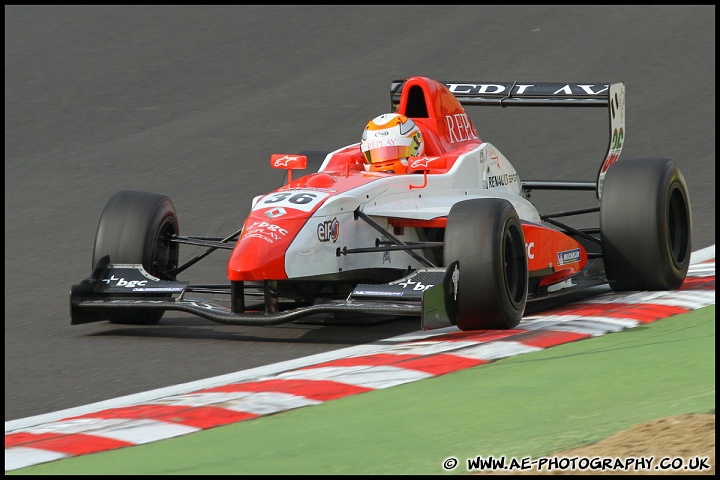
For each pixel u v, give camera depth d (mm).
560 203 44562
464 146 31000
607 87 32250
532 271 27906
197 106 63281
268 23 77625
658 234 29109
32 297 32750
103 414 19891
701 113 55656
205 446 17656
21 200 47750
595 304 28609
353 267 26688
